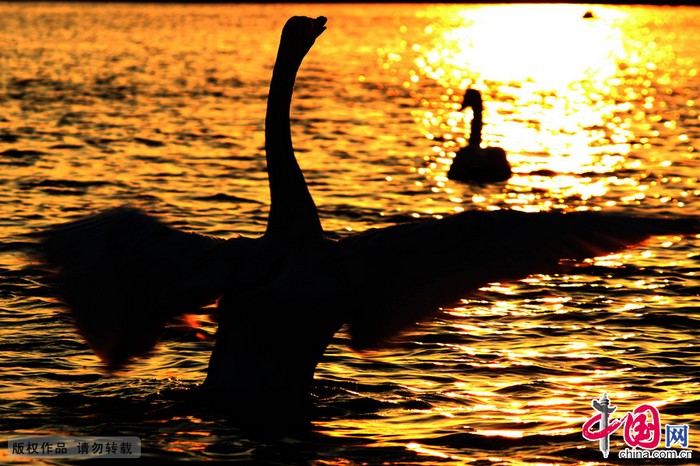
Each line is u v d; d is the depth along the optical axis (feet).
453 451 86.07
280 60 90.43
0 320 123.95
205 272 83.51
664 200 224.94
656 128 355.36
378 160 273.95
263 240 87.92
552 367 111.65
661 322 130.52
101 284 82.99
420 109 403.75
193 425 88.28
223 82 485.15
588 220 78.79
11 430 88.22
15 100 387.34
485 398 100.94
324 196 220.64
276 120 89.86
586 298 141.59
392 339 84.38
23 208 196.13
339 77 542.16
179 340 117.50
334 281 84.23
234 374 87.25
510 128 358.43
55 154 263.49
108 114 352.49
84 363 108.58
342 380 105.60
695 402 100.01
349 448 85.87
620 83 539.70
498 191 235.20
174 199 210.38
